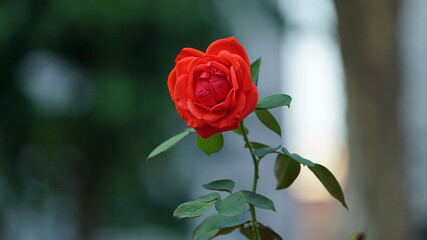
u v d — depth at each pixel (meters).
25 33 5.44
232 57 1.15
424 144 9.16
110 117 5.32
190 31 5.35
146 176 6.09
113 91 5.28
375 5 5.06
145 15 5.16
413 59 9.54
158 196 6.21
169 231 6.28
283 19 6.03
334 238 5.51
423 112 9.29
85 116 5.55
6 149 5.81
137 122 5.51
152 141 5.75
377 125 5.24
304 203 10.10
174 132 5.93
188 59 1.20
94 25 5.18
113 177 6.01
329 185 1.28
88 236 6.23
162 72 5.47
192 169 6.30
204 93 1.15
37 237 6.18
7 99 5.74
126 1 5.08
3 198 5.93
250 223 1.37
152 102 5.44
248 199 1.20
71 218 6.29
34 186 6.04
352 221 5.34
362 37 5.12
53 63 5.69
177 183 6.17
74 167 6.02
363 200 5.31
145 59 5.43
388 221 5.25
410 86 9.42
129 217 6.25
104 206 6.20
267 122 1.32
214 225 1.43
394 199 5.27
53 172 6.00
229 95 1.13
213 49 1.20
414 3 9.62
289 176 1.37
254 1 5.87
